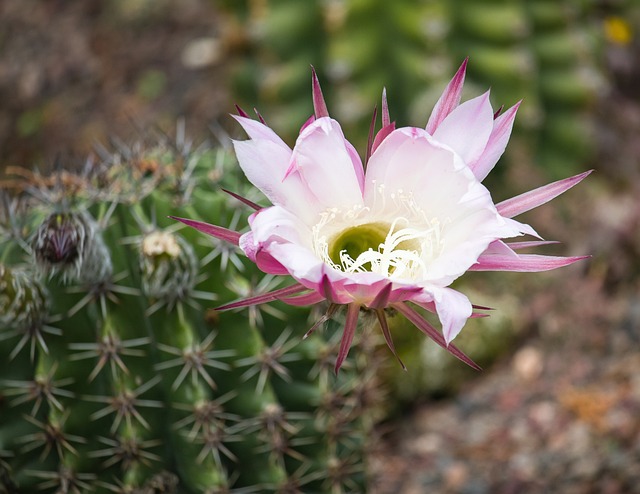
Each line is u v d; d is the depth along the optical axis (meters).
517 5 1.16
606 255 1.19
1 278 0.65
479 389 1.07
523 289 1.16
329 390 0.70
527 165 1.25
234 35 1.26
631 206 1.24
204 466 0.68
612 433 0.97
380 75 1.09
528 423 1.02
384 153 0.53
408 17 1.08
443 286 0.52
